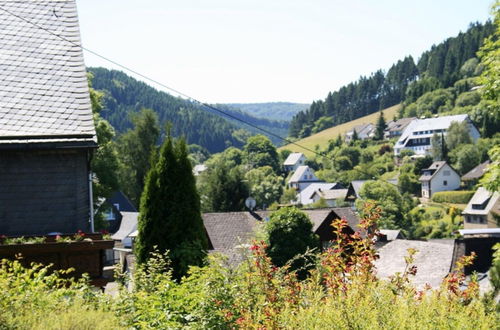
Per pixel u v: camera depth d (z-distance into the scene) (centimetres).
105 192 3978
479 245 3020
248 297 797
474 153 12756
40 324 688
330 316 604
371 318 605
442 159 13425
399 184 12556
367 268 743
